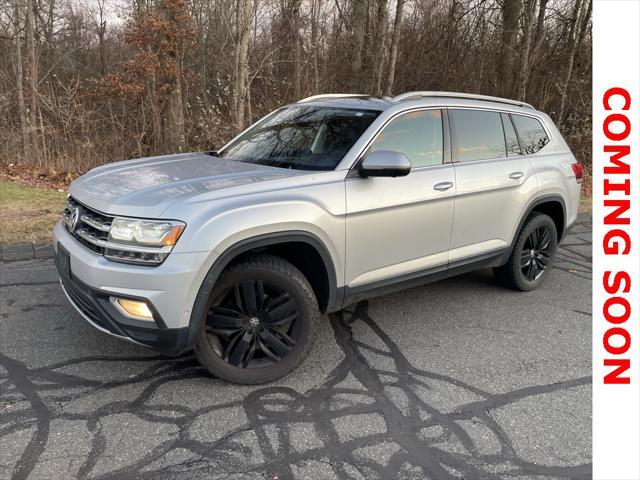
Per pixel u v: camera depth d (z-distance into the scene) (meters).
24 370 3.28
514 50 12.23
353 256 3.47
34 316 4.04
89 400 3.00
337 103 4.20
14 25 14.84
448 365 3.59
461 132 4.21
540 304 4.76
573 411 3.10
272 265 3.13
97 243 2.88
